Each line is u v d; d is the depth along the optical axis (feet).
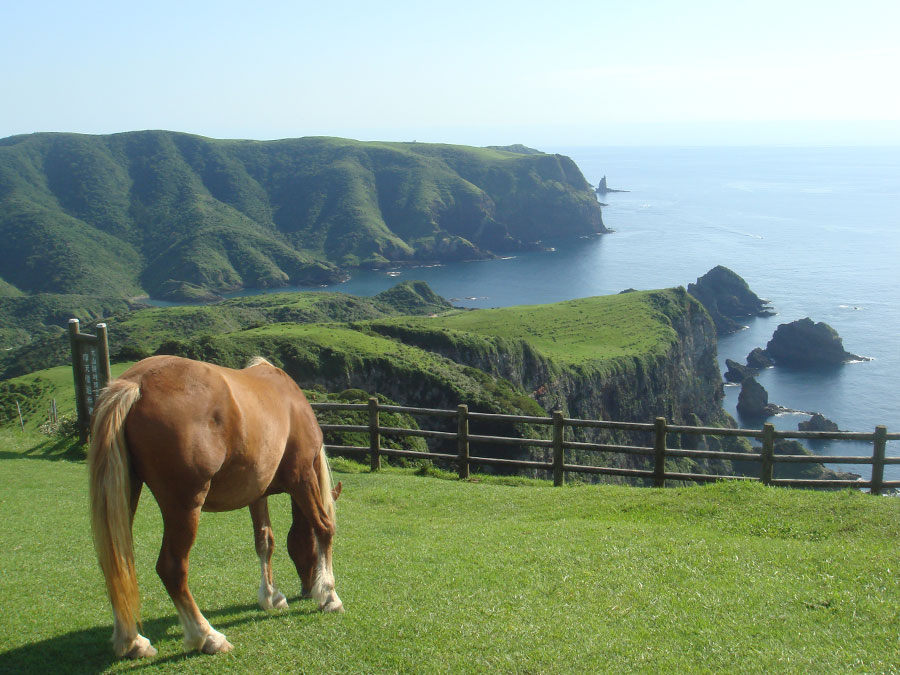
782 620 16.76
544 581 19.36
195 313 327.88
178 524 14.08
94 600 18.30
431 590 18.69
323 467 18.57
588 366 232.94
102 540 13.17
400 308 429.38
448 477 41.73
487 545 23.39
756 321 413.80
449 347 209.77
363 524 28.25
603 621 16.62
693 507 28.89
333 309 393.70
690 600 17.94
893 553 21.72
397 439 88.69
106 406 13.50
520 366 219.00
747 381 282.97
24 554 22.30
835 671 14.26
